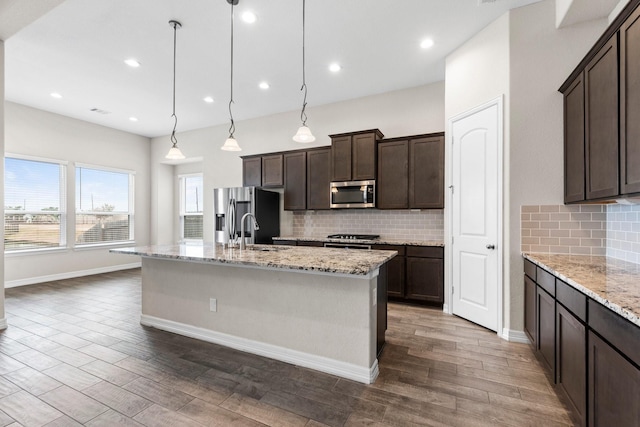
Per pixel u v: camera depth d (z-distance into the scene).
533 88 2.71
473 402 1.89
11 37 3.09
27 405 1.87
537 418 1.74
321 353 2.29
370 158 4.29
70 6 2.67
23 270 4.98
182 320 2.96
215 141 6.23
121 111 5.33
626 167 1.69
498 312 2.91
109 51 3.41
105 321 3.32
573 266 2.04
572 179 2.41
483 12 2.82
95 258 5.95
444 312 3.63
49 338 2.87
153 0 2.61
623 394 1.17
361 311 2.15
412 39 3.24
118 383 2.11
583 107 2.21
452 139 3.48
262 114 5.58
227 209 5.05
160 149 6.90
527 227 2.73
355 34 3.15
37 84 4.24
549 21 2.65
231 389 2.04
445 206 3.60
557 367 1.89
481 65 3.09
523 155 2.74
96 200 6.01
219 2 2.65
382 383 2.11
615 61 1.80
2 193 3.10
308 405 1.87
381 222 4.68
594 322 1.41
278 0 2.64
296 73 4.00
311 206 4.86
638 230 2.13
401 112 4.52
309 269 1.97
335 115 5.02
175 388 2.05
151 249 2.94
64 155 5.48
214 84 4.30
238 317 2.64
